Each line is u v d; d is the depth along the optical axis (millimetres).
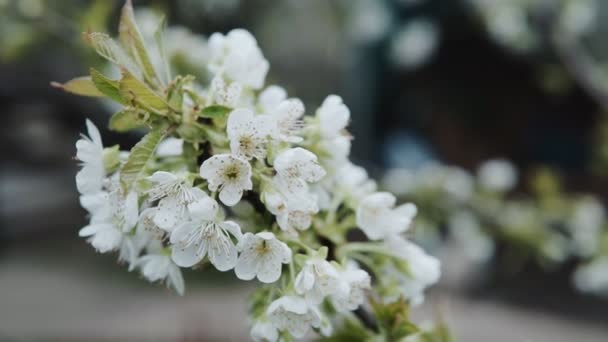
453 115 1542
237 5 1963
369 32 1517
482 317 1679
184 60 1010
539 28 1361
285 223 461
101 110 1037
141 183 460
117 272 2457
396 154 1636
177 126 479
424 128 1603
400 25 1471
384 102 1597
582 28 1373
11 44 1090
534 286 1774
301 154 462
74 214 2811
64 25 1090
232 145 457
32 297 2199
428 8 1416
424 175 1301
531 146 1536
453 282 1794
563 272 1757
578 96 1443
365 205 522
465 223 1298
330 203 522
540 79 1415
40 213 2730
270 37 2729
